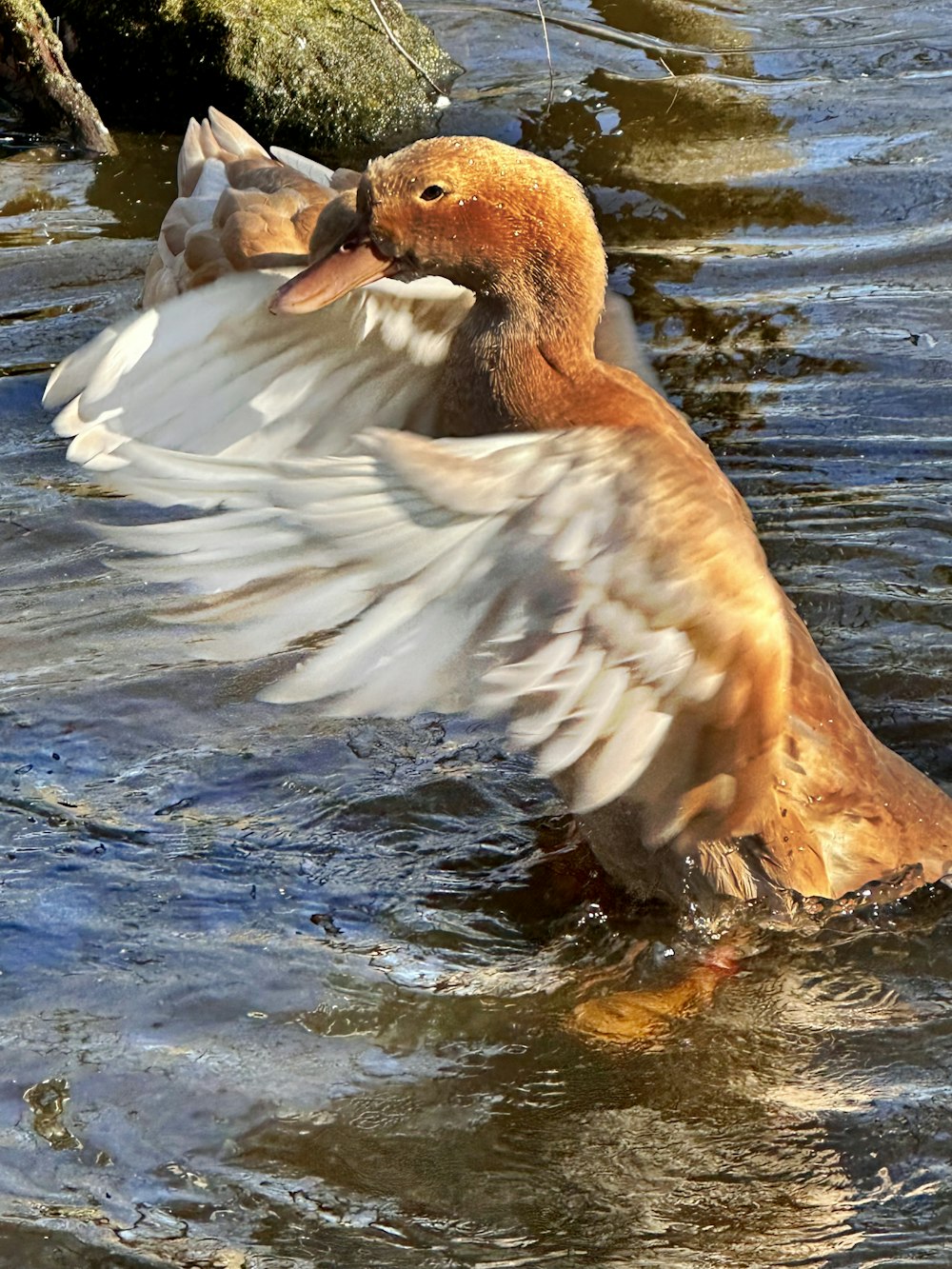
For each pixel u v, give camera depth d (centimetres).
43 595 543
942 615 520
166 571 300
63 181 849
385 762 476
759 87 934
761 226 778
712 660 332
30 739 479
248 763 473
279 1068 359
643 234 774
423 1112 348
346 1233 314
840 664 500
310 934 407
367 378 423
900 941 403
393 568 307
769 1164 331
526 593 312
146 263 748
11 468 609
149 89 927
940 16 1038
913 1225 313
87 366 396
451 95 939
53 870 425
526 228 406
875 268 732
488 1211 321
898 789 410
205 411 406
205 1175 329
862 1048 366
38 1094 350
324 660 306
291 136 909
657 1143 338
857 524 564
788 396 639
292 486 304
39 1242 308
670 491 321
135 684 504
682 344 677
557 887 426
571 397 411
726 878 396
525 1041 370
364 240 411
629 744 338
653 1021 377
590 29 1029
